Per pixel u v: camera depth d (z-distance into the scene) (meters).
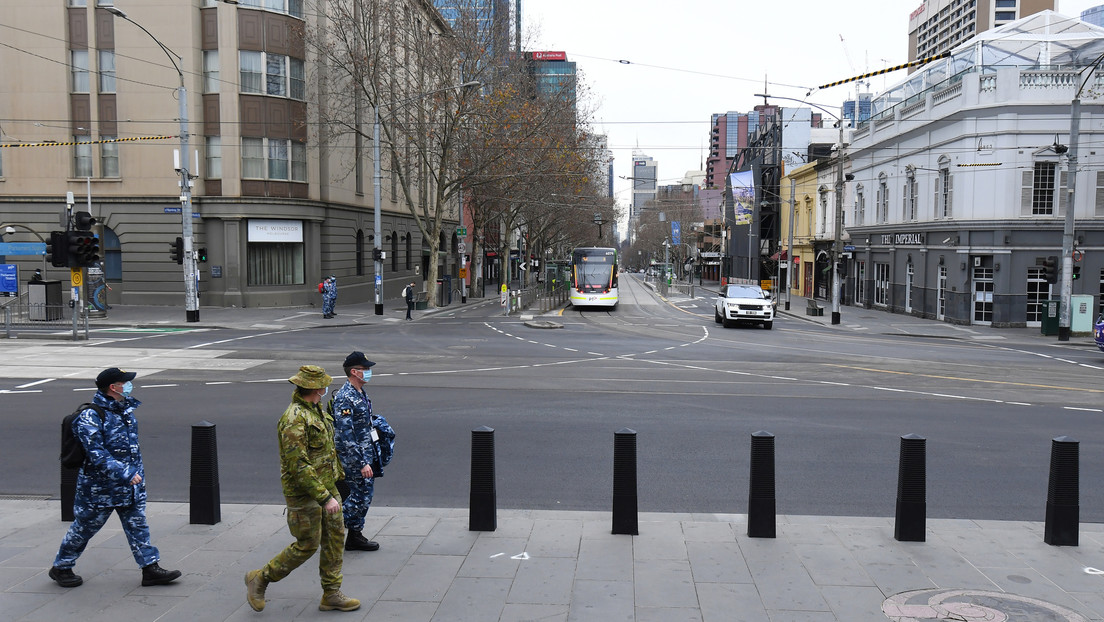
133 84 33.69
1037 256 32.09
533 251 87.00
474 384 15.88
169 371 17.25
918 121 37.91
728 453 10.36
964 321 34.00
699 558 6.54
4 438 11.04
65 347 21.20
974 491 8.80
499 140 37.69
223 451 10.34
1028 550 6.78
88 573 6.25
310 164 36.38
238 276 34.56
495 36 38.25
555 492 8.70
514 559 6.52
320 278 37.91
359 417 6.51
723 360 20.47
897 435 11.46
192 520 7.40
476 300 52.09
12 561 6.50
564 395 14.60
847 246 49.03
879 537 7.08
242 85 33.94
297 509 5.42
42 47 33.75
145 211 34.22
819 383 16.55
